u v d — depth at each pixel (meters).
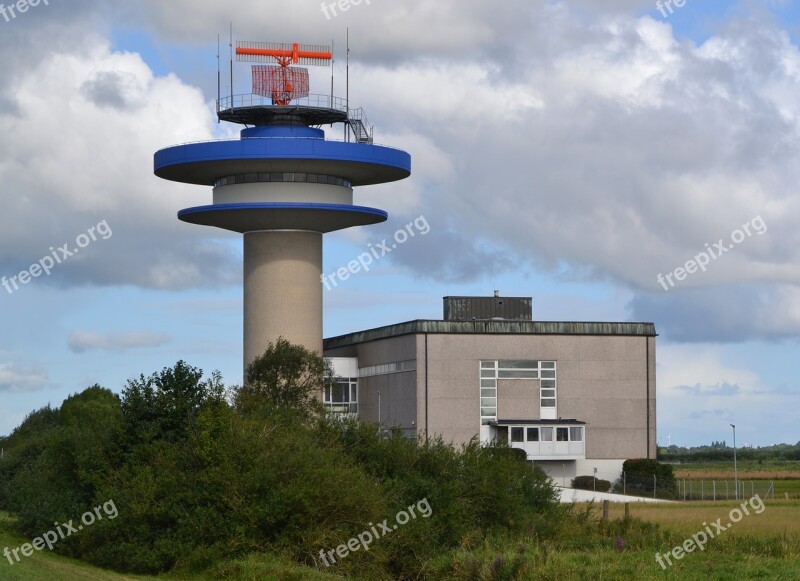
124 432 45.41
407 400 91.56
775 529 48.16
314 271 79.69
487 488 46.84
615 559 39.31
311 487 41.22
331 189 78.12
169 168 76.44
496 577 37.62
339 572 40.41
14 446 77.44
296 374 75.50
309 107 76.12
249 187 77.50
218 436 42.91
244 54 76.44
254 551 40.66
